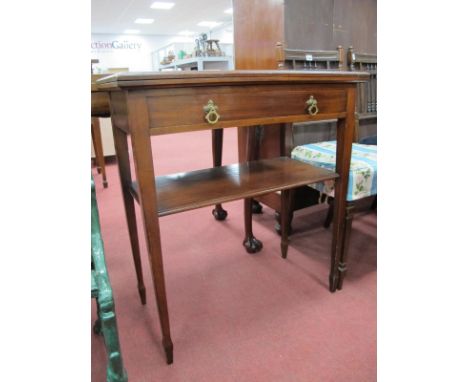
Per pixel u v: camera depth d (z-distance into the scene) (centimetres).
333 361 91
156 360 93
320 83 93
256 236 166
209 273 135
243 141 174
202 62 548
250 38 160
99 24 918
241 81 78
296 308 112
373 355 92
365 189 113
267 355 93
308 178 105
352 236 162
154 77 67
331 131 174
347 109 102
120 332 104
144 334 103
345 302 114
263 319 108
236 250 153
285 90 88
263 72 80
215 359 93
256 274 133
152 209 78
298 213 191
